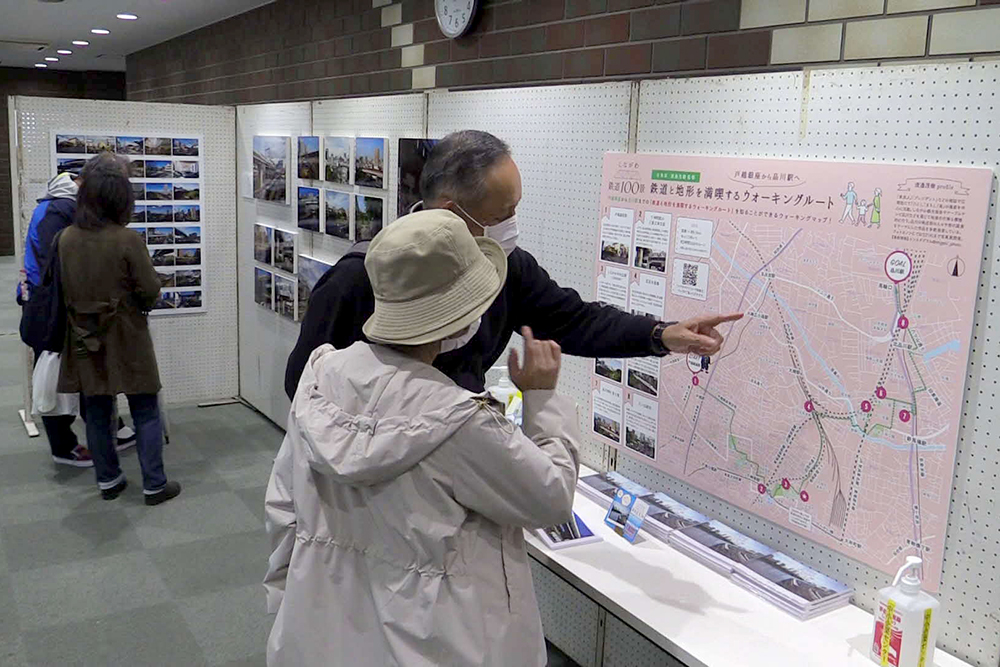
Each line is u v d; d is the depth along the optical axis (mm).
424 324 1275
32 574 3215
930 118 1677
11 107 4594
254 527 3688
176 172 5086
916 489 1748
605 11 2762
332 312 1688
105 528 3627
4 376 6004
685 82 2205
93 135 4809
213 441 4766
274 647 1419
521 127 2799
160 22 6621
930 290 1684
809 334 1924
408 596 1312
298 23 5094
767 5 2240
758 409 2070
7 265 11648
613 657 2625
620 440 2527
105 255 3502
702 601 1901
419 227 1277
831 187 1848
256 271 5055
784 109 1960
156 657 2721
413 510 1275
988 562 1650
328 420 1312
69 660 2686
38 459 4398
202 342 5387
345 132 3945
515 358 1477
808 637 1771
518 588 1391
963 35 1816
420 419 1256
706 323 1782
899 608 1637
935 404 1696
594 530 2234
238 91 6156
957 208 1627
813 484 1957
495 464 1279
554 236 2697
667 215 2264
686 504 2340
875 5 1988
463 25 3406
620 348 1873
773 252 1988
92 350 3584
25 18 6605
